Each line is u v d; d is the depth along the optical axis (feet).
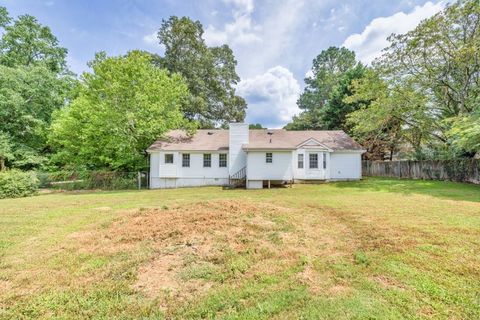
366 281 10.76
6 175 41.45
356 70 84.89
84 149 58.65
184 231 17.37
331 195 37.60
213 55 104.99
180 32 93.97
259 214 22.54
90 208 27.71
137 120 56.70
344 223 20.31
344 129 86.53
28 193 43.14
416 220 20.74
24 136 67.51
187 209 23.93
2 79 60.90
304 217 22.35
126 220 20.57
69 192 51.13
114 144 56.65
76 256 13.61
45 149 71.92
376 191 41.27
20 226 19.83
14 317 8.58
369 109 58.39
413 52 50.14
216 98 102.78
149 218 20.79
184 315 8.64
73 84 76.07
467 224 19.16
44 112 69.67
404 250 13.97
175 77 65.31
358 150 61.31
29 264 12.66
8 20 71.72
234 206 25.14
